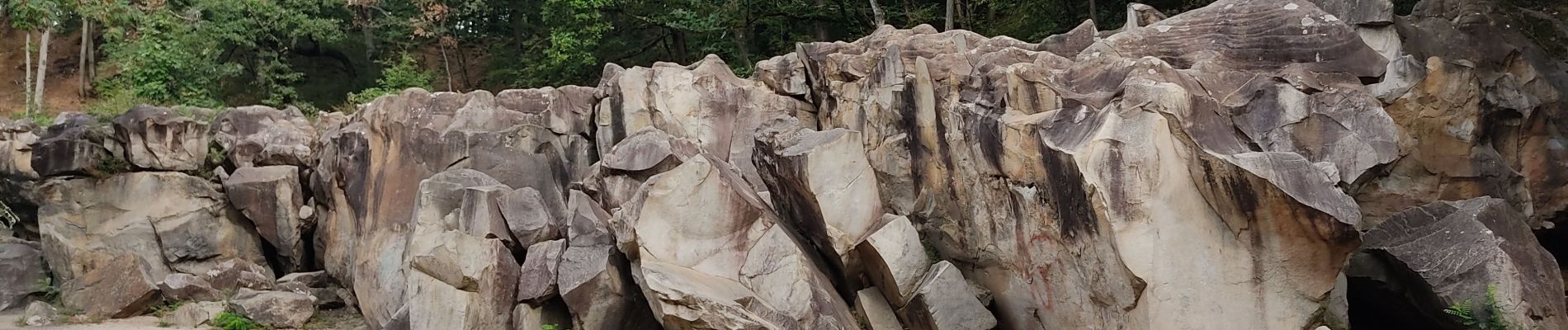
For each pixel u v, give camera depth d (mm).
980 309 8617
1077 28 10156
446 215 11188
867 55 11297
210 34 21438
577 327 9898
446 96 13438
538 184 13156
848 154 9227
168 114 14391
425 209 11203
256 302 12461
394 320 10453
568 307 9891
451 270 10203
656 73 12727
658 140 10656
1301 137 7984
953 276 8680
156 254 14031
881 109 10398
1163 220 7199
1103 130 7309
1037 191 8031
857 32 19031
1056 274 8078
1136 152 7215
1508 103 10719
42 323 12547
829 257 9539
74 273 13852
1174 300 7176
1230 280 7211
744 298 8359
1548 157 10789
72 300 13195
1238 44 8617
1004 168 8383
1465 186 10281
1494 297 8008
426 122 13211
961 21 17359
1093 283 7621
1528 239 8750
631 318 10062
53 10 15430
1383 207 10320
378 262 12711
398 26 24859
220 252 14242
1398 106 10336
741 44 19609
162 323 12445
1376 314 9789
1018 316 8766
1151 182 7195
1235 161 7016
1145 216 7172
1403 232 9133
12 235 14734
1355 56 8414
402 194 12969
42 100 23203
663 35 21031
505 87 23938
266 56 23562
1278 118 7953
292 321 12508
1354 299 9781
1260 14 8719
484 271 10258
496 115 13438
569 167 13469
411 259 10555
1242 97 7934
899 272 8750
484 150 13094
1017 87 8289
